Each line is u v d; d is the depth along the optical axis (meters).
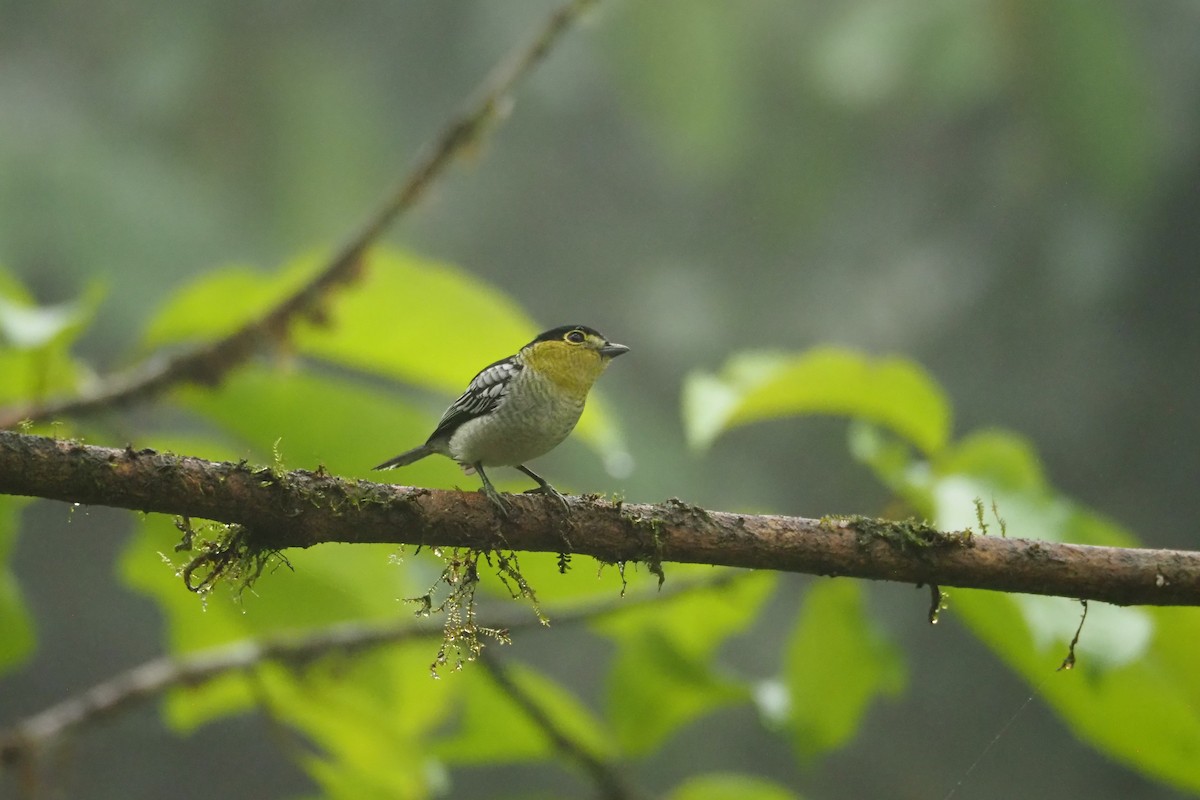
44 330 6.07
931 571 4.95
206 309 7.02
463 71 16.91
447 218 18.66
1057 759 16.47
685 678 6.93
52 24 15.41
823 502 17.30
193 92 14.90
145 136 15.03
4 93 14.83
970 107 14.82
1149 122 13.10
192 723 8.07
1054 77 12.61
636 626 7.10
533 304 19.09
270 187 15.03
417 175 7.40
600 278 18.98
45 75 15.28
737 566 5.04
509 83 7.69
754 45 14.16
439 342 7.13
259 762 18.84
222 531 4.88
